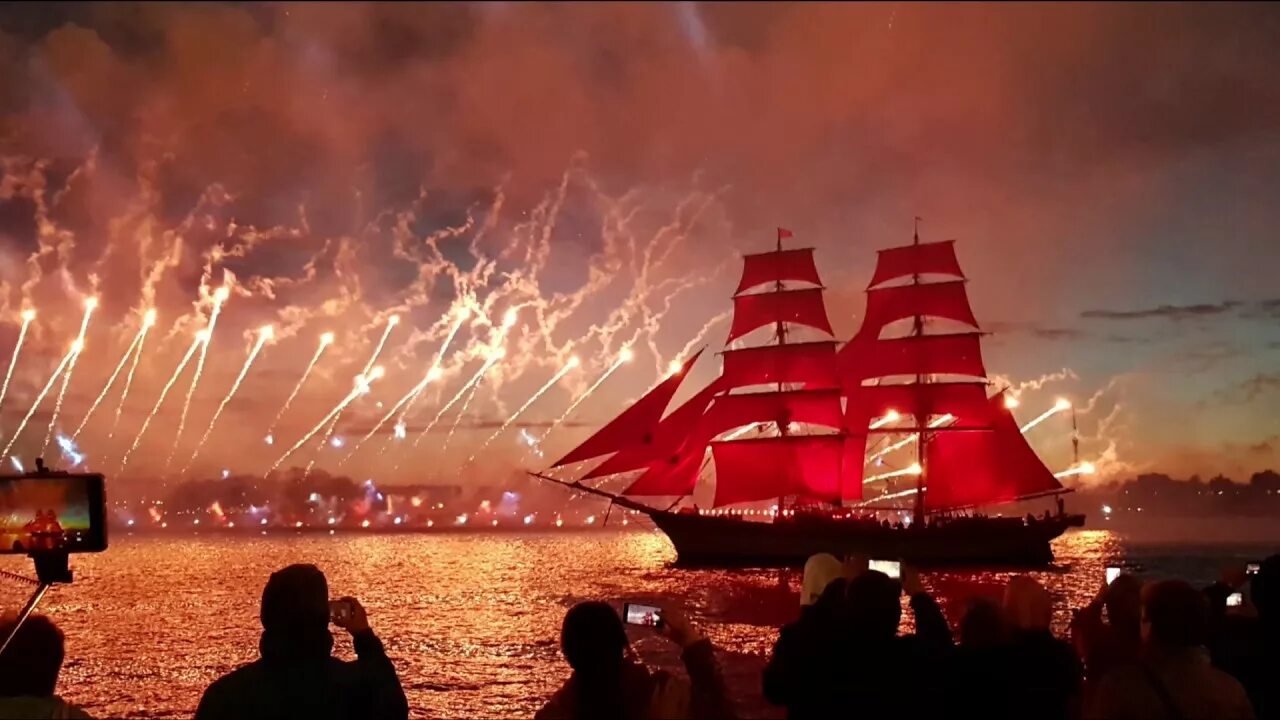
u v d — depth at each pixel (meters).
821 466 99.75
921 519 100.00
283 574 6.94
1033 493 96.25
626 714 6.92
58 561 7.19
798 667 6.59
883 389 101.94
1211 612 9.73
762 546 98.31
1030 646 6.93
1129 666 7.13
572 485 99.25
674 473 99.94
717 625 48.16
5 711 6.04
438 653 39.47
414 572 107.38
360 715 7.14
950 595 65.38
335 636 44.94
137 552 177.25
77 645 43.84
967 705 6.52
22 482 7.17
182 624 52.88
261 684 6.73
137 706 29.12
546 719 7.04
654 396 100.38
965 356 100.12
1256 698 8.63
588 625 6.95
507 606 62.97
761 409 101.94
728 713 7.04
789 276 103.75
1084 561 119.88
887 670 6.51
